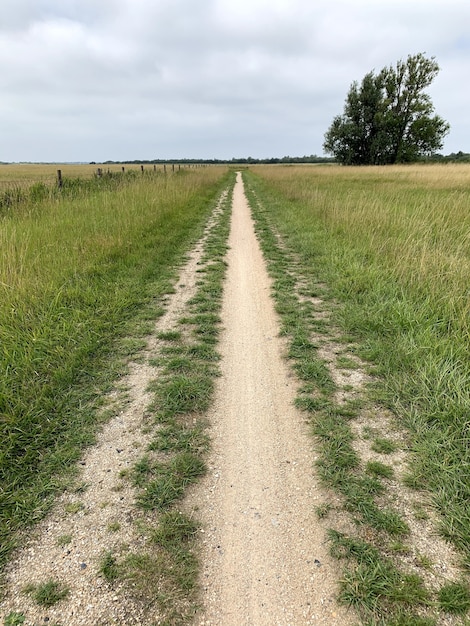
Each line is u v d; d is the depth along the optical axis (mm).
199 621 1695
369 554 1938
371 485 2357
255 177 34812
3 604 1752
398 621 1665
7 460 2504
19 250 5699
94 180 14023
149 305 5285
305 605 1747
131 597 1782
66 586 1826
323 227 9258
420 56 42594
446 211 8586
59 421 2945
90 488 2383
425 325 4129
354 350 4004
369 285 5500
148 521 2164
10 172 39000
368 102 45938
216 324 4750
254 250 8430
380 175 25469
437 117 45469
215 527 2137
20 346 3666
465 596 1746
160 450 2695
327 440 2758
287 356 3939
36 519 2168
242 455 2662
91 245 6691
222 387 3459
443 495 2254
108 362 3811
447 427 2750
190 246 8680
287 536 2076
